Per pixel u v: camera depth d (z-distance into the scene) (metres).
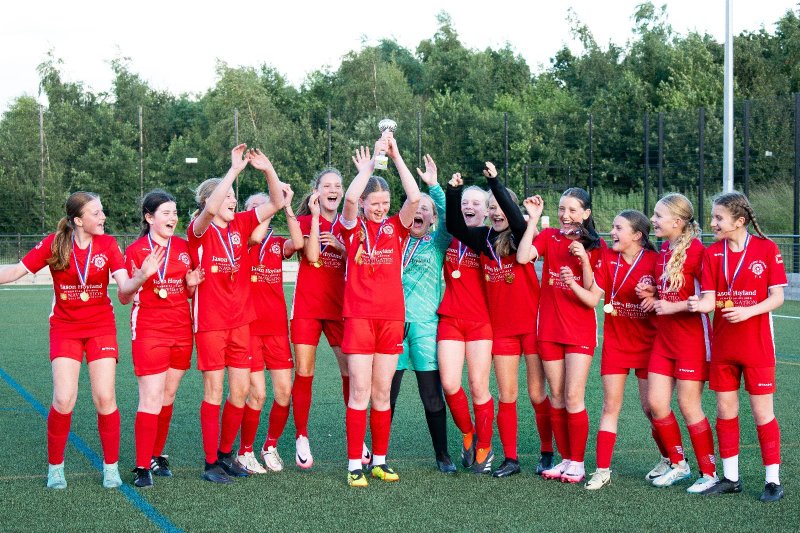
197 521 5.17
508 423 6.29
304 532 4.96
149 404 5.96
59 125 42.97
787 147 34.69
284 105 55.66
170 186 42.72
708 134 36.25
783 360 11.75
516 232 6.09
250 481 6.13
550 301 6.13
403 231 6.18
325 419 8.38
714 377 5.76
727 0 20.33
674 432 5.95
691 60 49.44
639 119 38.50
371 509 5.42
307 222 6.80
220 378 6.13
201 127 52.47
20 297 23.77
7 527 5.06
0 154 38.22
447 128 40.09
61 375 5.83
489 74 62.03
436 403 6.41
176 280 6.05
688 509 5.40
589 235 6.09
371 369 6.09
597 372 11.04
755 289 5.61
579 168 39.03
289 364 6.54
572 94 59.28
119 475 6.09
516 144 38.94
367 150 6.30
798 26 52.16
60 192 38.16
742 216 5.64
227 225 6.16
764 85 49.56
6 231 36.84
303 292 6.62
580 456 6.07
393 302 6.06
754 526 5.05
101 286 5.94
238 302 6.16
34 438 7.45
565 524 5.11
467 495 5.75
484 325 6.30
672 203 5.88
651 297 5.87
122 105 52.00
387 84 50.69
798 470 6.27
